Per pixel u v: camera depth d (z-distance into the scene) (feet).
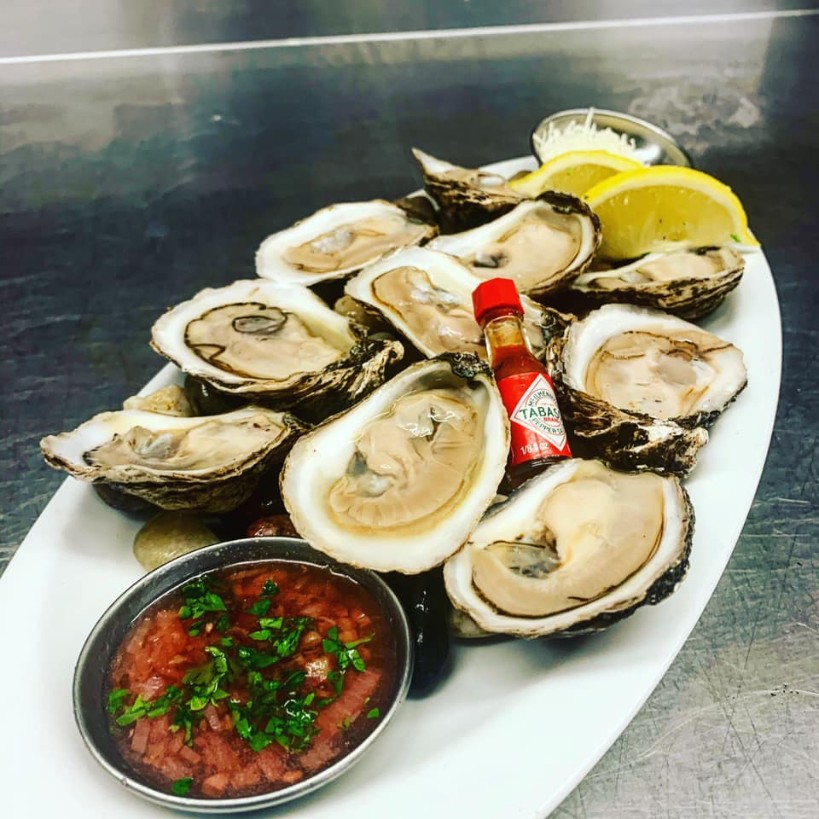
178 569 0.64
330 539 0.60
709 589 0.58
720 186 0.89
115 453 0.71
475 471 0.62
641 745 0.60
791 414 0.86
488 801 0.50
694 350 0.76
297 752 0.53
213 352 0.80
